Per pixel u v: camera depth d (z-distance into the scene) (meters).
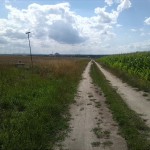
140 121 8.48
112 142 6.84
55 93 12.47
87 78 24.41
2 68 19.72
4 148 5.95
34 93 12.23
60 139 7.05
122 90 16.16
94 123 8.66
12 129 7.10
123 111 9.73
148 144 6.39
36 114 8.61
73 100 12.53
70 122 8.78
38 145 6.30
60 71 22.78
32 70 22.00
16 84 13.74
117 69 31.59
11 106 9.82
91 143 6.80
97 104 11.86
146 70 20.22
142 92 15.30
